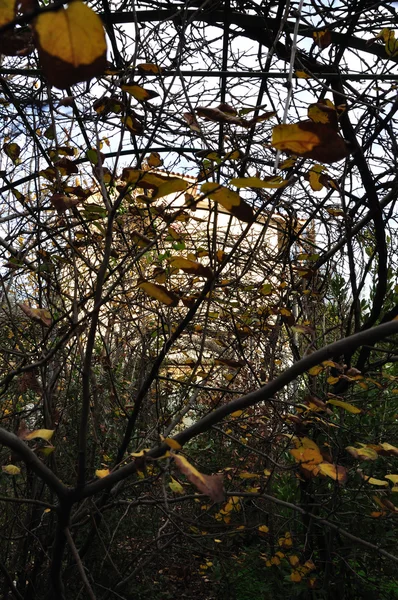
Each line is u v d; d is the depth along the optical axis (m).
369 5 2.28
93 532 2.10
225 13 2.18
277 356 3.00
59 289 1.93
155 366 1.55
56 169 1.60
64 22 0.38
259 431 2.69
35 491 2.35
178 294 1.95
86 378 1.14
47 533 2.44
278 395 2.66
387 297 3.11
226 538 3.15
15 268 1.86
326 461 1.29
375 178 2.45
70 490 1.18
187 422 4.09
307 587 2.58
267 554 2.90
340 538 2.93
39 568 2.41
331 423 2.08
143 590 3.04
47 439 1.07
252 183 0.66
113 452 3.14
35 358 2.11
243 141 1.81
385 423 2.77
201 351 1.60
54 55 0.39
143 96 1.24
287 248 2.30
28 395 2.98
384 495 2.35
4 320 2.20
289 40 2.30
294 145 0.58
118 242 2.27
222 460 3.38
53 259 2.10
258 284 2.33
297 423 1.85
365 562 2.89
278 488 3.08
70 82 0.40
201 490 0.84
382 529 2.73
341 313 2.90
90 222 1.80
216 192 0.72
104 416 3.07
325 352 1.05
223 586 3.07
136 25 1.38
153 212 1.86
